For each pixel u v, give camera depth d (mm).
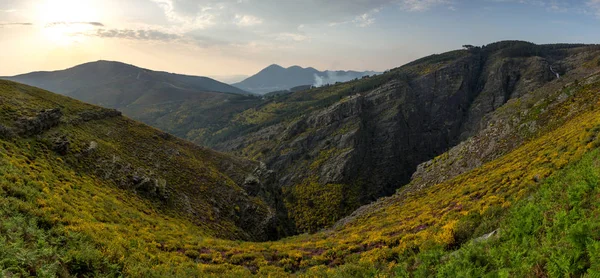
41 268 11453
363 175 164875
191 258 24219
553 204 13445
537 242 10523
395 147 184625
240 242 33344
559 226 10547
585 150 22906
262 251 28328
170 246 24906
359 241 28359
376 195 157125
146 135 70688
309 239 37625
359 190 155250
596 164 16672
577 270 7625
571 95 58312
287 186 165000
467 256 11953
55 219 18094
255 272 23703
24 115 41250
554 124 52188
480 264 11398
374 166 174500
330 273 20422
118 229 23516
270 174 96562
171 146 72812
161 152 66125
